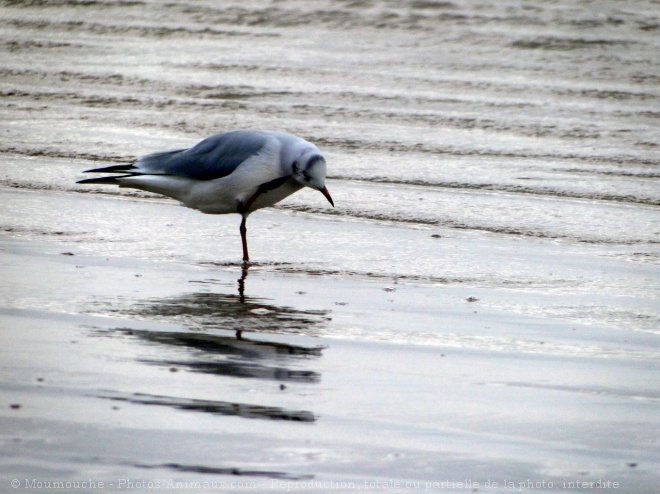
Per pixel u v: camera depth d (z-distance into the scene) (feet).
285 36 104.27
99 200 52.95
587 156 65.67
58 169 58.80
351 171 60.44
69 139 66.13
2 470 22.35
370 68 91.61
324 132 69.62
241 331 33.37
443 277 41.37
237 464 23.04
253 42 101.55
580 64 94.38
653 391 28.58
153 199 53.72
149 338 32.14
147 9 113.39
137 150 63.46
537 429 25.66
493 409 26.96
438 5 112.68
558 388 28.73
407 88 84.43
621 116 77.30
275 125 71.05
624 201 55.57
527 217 51.67
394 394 27.89
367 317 35.60
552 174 60.90
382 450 24.09
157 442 24.00
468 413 26.61
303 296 38.14
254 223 49.70
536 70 92.38
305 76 88.07
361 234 48.16
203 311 35.60
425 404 27.20
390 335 33.55
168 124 70.95
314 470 22.94
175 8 113.60
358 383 28.68
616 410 27.04
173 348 31.19
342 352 31.55
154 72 88.69
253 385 28.14
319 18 110.22
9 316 34.09
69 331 32.58
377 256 44.39
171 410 25.96
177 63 92.32
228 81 85.46
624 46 100.27
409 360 30.99
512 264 43.57
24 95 79.92
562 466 23.58
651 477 23.06
